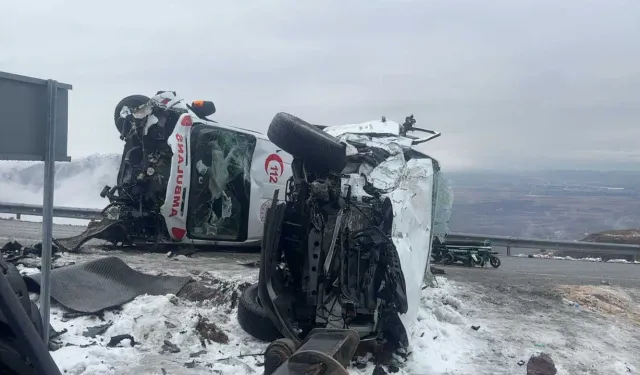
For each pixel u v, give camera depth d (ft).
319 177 15.11
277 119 15.47
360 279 14.83
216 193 29.45
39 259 24.08
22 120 11.07
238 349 15.39
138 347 14.92
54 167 11.75
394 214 15.29
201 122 29.07
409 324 14.78
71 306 16.65
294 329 14.57
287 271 15.58
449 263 36.52
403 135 22.27
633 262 46.37
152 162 28.73
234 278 22.97
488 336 18.85
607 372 16.38
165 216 28.30
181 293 20.15
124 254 28.32
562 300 25.26
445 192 22.48
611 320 22.45
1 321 8.50
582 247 46.96
